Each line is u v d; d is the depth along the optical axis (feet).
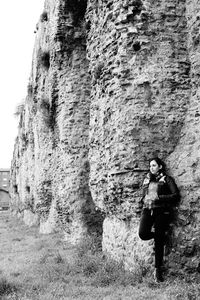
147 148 24.85
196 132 23.56
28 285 22.34
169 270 21.47
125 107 25.59
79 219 40.78
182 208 21.63
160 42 25.86
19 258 33.53
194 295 17.72
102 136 29.09
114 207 27.40
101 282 21.93
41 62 61.82
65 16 45.16
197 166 22.22
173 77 25.43
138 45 25.90
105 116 28.32
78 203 41.27
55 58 46.55
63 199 43.42
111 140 26.84
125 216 25.86
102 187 29.96
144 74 25.48
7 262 31.81
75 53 45.03
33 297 19.57
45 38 59.82
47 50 58.39
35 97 69.05
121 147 25.45
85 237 39.37
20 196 111.55
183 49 25.89
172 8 26.27
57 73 47.09
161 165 22.38
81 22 45.34
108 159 27.22
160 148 24.80
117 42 26.78
